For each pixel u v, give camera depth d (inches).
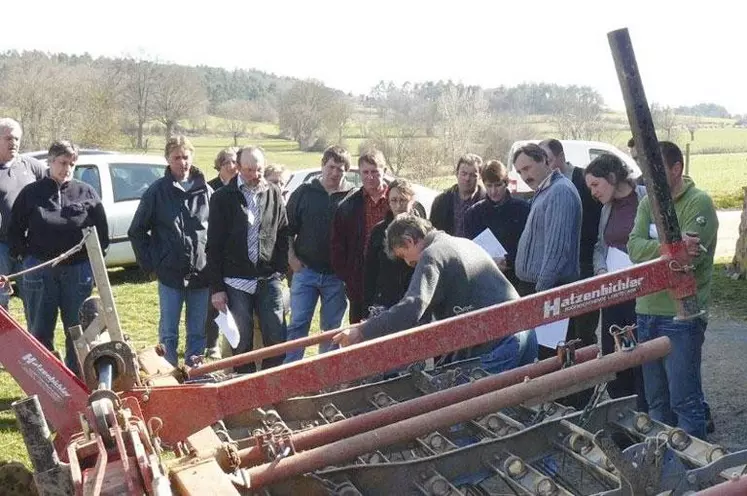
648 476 119.5
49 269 261.6
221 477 111.2
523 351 186.7
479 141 1161.4
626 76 126.2
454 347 130.2
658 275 136.0
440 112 1208.2
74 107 1155.9
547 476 125.2
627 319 211.2
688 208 178.7
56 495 101.7
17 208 259.3
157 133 1365.7
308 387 126.2
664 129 1485.0
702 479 122.5
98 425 108.1
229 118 1793.8
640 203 193.5
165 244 264.5
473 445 134.4
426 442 152.2
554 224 204.2
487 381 153.6
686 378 178.5
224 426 161.9
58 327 368.5
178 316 269.1
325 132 1429.6
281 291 254.8
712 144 1841.8
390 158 1033.5
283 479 123.3
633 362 139.4
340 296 271.4
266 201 247.6
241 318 248.7
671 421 190.9
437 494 127.6
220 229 244.7
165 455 159.6
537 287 206.7
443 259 171.0
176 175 265.9
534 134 1199.6
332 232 255.3
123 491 101.0
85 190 267.0
